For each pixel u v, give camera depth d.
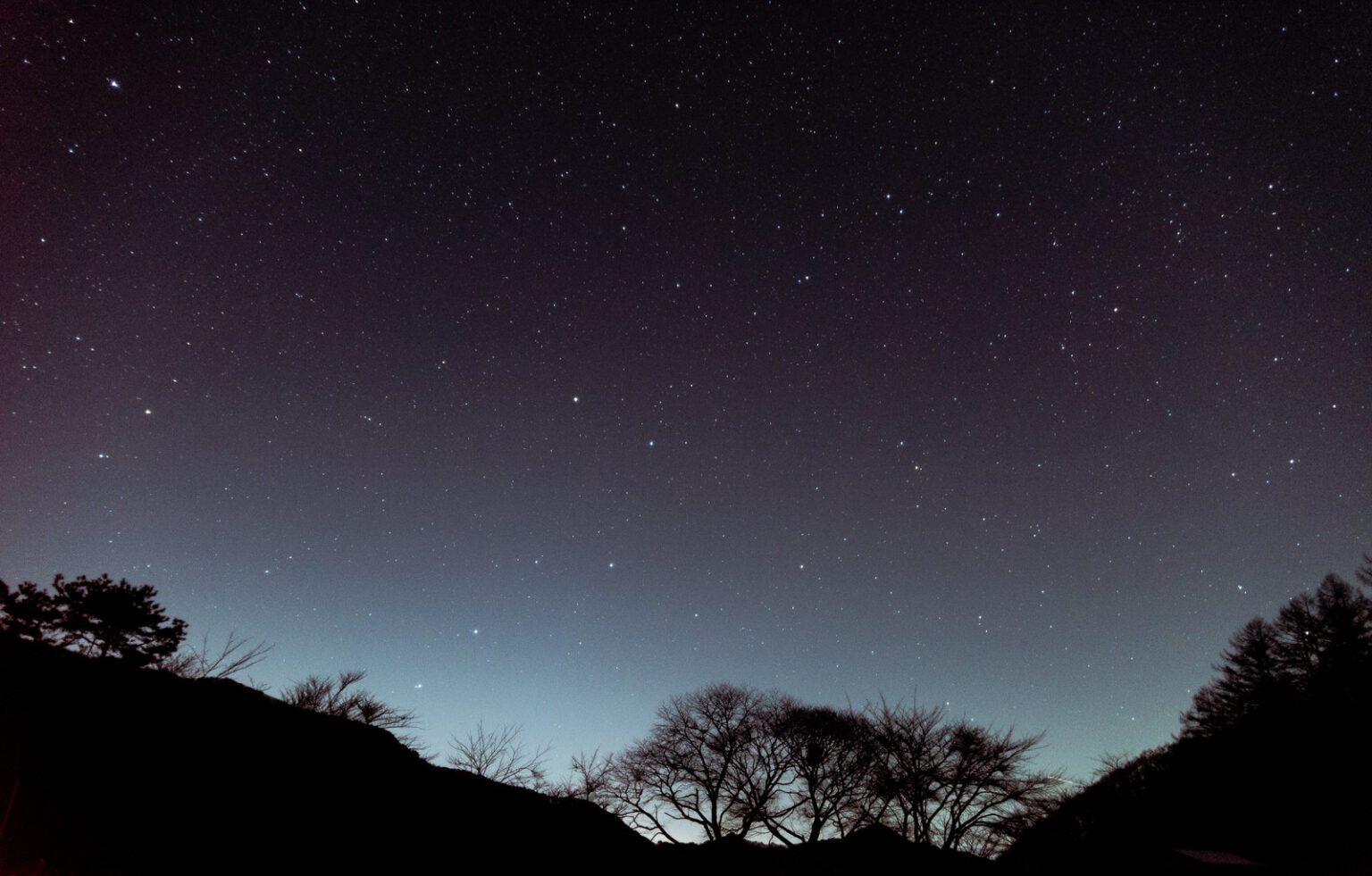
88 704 11.74
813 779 27.64
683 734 29.58
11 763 9.80
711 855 23.62
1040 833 25.44
